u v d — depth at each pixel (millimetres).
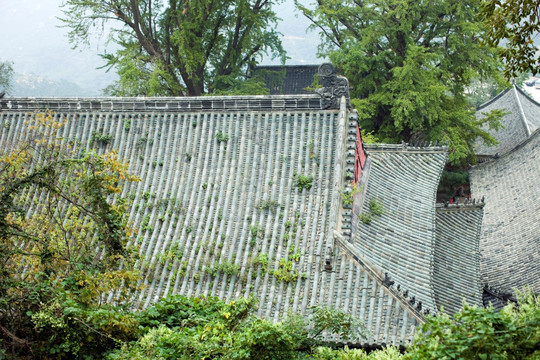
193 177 22312
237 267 19625
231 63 45406
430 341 10883
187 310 17250
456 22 43219
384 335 17438
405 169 26906
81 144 23531
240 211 21141
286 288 19094
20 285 15148
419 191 26047
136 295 19422
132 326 15562
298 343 15008
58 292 15195
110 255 16203
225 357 14094
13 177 15930
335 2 45406
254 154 22203
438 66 46500
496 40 15820
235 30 44938
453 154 42688
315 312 16188
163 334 15281
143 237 21016
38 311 15055
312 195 20984
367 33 44250
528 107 62375
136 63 41188
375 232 22359
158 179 22516
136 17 41000
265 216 20875
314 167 21500
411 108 40906
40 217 17906
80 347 15266
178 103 23328
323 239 19859
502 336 10352
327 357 14266
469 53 43375
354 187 21078
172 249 20484
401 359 11883
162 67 41031
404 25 43219
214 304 17438
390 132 45656
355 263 19000
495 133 59469
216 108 23078
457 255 27484
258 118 22688
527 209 38125
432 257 22906
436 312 20234
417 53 41781
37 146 22875
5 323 14984
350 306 18250
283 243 20109
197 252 20406
